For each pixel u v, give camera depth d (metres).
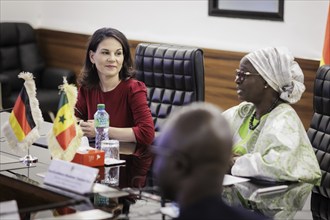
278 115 3.88
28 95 3.97
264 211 3.14
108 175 3.65
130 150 4.29
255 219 1.75
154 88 5.35
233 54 7.45
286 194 3.44
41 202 3.34
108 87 4.74
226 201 3.29
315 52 6.80
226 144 1.79
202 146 1.77
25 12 9.59
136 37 8.52
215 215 1.73
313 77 6.73
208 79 7.70
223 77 7.57
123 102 4.71
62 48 9.41
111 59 4.64
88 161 3.80
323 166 4.15
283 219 3.04
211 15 7.70
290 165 3.69
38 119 3.99
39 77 9.12
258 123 3.98
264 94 3.97
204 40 7.82
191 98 5.14
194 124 1.79
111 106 4.73
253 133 3.97
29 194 3.44
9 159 4.02
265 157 3.73
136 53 5.41
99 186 3.31
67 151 3.75
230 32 7.56
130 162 3.97
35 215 2.95
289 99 3.97
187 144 1.77
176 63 5.18
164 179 1.80
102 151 3.86
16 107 3.98
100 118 4.39
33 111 3.98
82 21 9.19
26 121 3.97
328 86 4.17
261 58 3.95
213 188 1.78
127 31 8.64
